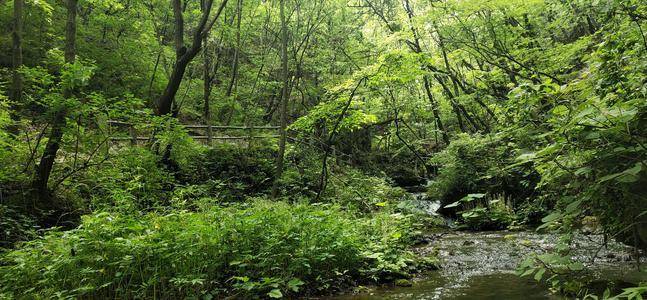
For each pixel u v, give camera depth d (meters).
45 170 8.28
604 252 6.58
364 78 12.13
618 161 3.25
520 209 11.53
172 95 11.97
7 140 8.30
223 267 5.95
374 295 5.52
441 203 14.09
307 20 21.05
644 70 3.78
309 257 6.09
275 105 22.64
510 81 14.97
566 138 3.53
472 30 14.73
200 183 12.82
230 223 5.95
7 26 14.35
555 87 4.07
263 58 21.61
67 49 8.63
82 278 4.98
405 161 22.81
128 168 9.81
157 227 5.61
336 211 9.17
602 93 3.64
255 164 14.65
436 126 21.00
